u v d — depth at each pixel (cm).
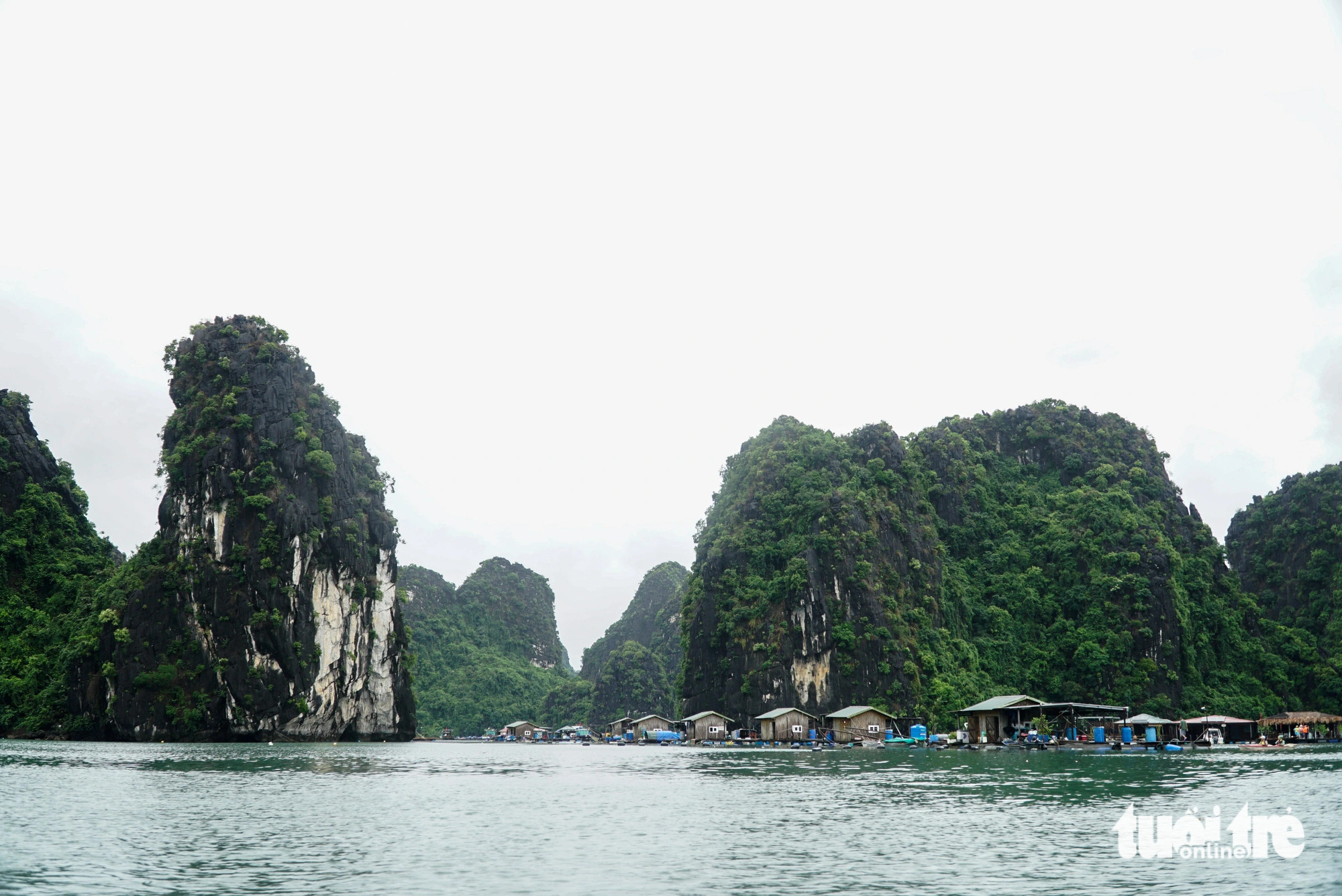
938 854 4112
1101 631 17162
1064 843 4356
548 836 4688
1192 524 19775
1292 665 17950
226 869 3809
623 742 19412
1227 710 16575
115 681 14062
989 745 12525
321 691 14988
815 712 15700
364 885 3512
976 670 17025
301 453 15450
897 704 15512
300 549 14762
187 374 16150
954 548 19338
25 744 12862
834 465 18500
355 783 7475
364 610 16112
